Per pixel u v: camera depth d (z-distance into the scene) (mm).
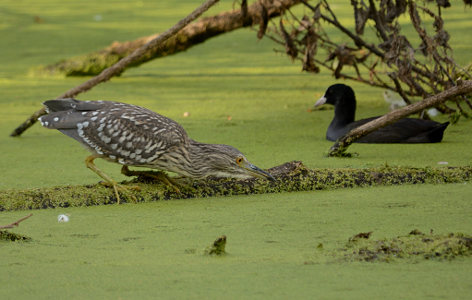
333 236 8086
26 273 6996
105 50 23625
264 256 7363
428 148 13164
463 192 10031
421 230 8203
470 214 8859
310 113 17391
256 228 8508
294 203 9695
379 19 14742
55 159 13109
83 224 8867
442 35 13914
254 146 13820
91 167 10086
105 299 6242
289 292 6281
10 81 22891
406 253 7223
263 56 26922
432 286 6348
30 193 9805
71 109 10141
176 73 24266
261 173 10055
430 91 17562
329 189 10531
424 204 9406
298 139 14477
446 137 14180
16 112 18141
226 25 21047
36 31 34156
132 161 9914
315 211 9219
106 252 7668
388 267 6891
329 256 7297
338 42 25594
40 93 20703
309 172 10672
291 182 10531
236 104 18703
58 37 32125
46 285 6637
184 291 6383
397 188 10414
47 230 8625
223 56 27453
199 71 24469
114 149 9859
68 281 6734
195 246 7812
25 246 7953
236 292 6324
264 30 16062
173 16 38281
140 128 9773
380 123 12156
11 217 9281
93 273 6949
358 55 21203
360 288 6336
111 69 14445
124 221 8961
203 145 10094
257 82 22047
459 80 11375
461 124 15383
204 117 17078
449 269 6781
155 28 33562
